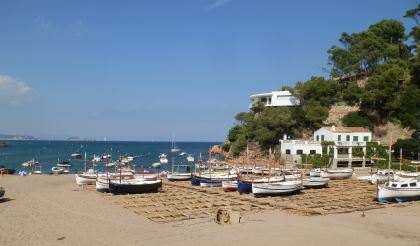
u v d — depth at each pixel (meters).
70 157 162.25
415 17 117.44
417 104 93.56
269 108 113.62
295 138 102.62
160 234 31.61
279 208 43.06
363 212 40.09
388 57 116.38
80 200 48.00
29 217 37.44
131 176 63.56
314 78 111.44
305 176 66.12
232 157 111.00
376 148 85.19
